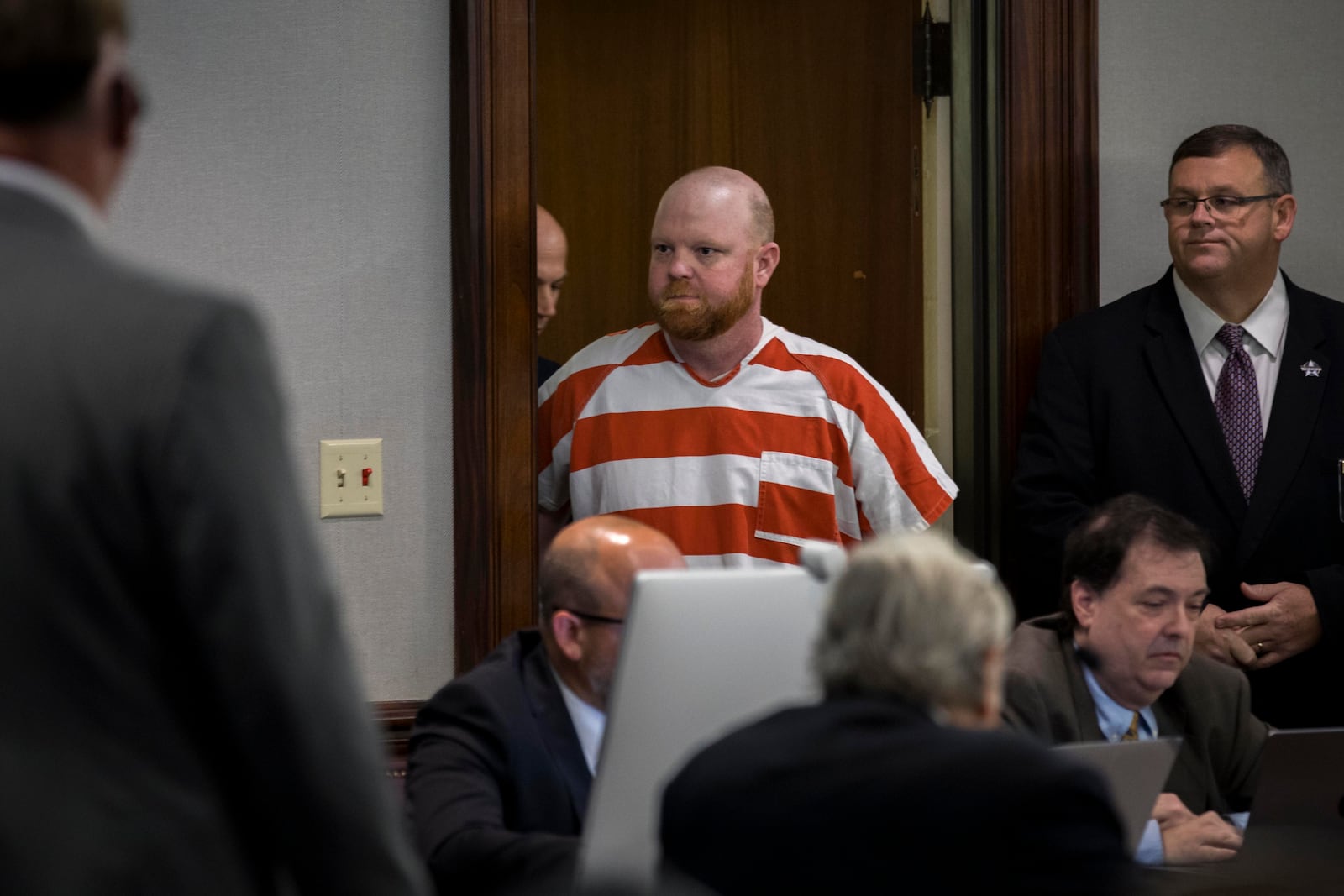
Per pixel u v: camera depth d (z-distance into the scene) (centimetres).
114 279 358
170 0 980
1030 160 1094
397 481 1013
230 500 346
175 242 985
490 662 680
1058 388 1058
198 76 985
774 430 989
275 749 351
